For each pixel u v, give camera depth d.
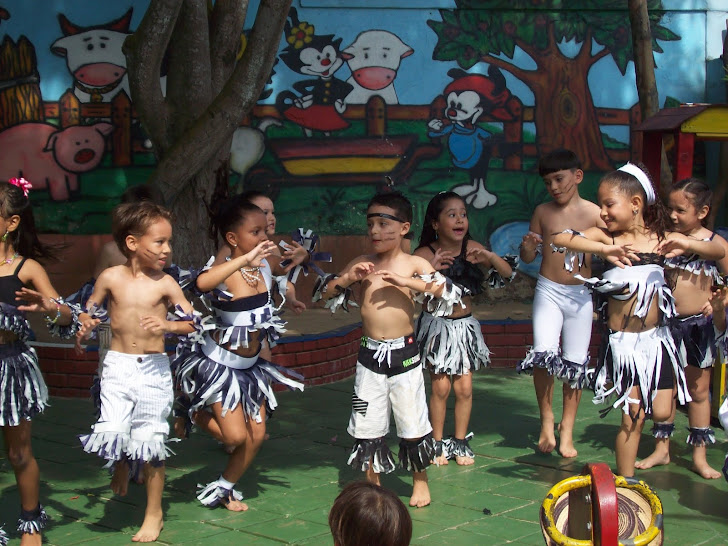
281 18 7.12
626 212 4.90
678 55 10.63
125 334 4.36
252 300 4.81
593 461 5.68
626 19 10.52
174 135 7.52
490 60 10.38
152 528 4.38
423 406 4.83
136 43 6.98
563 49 10.48
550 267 5.79
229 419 4.68
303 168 10.17
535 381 5.87
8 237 4.16
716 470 5.53
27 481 4.17
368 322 4.80
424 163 10.37
